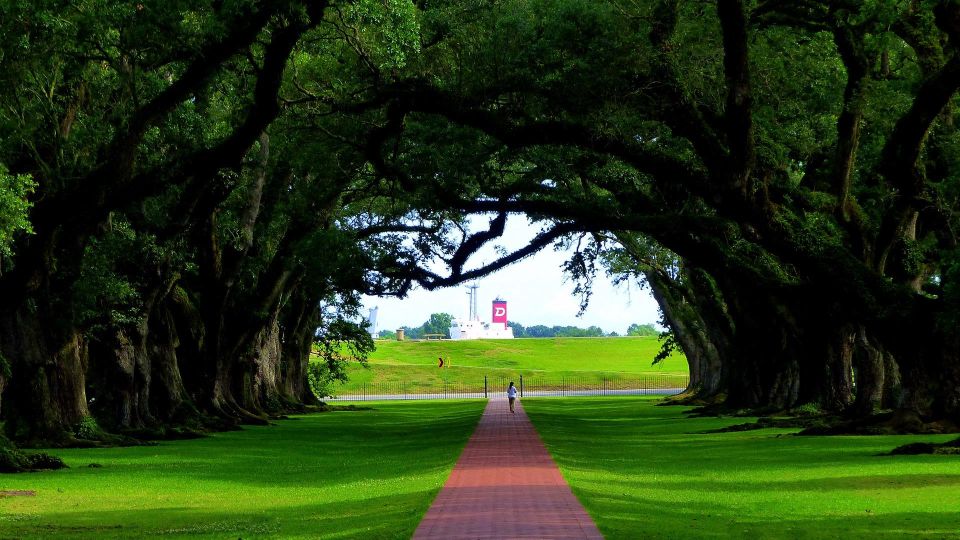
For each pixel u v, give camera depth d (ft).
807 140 123.65
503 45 106.42
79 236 107.04
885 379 126.72
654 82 103.40
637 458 94.32
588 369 494.59
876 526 48.65
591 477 73.87
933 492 62.28
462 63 112.57
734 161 105.09
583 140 110.42
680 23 105.70
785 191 116.67
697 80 105.81
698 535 45.39
